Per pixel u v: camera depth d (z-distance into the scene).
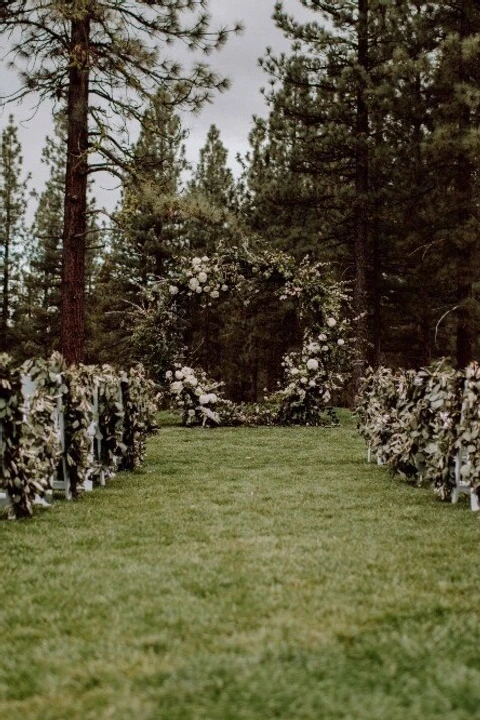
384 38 17.66
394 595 3.40
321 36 17.34
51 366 6.22
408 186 17.62
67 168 11.85
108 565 4.02
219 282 15.26
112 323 26.72
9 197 29.84
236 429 14.29
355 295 18.27
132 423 8.12
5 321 30.27
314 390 15.38
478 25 16.45
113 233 25.44
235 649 2.74
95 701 2.35
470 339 17.12
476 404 5.69
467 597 3.39
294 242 19.64
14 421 5.28
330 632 2.90
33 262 29.97
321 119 18.42
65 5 10.37
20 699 2.41
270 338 23.23
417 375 6.97
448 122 16.03
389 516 5.47
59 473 6.39
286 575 3.76
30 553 4.32
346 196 18.22
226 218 13.36
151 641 2.84
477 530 4.95
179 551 4.32
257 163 24.61
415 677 2.47
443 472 6.11
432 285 18.95
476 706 2.27
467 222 16.05
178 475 7.83
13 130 29.62
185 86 11.95
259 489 6.81
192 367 16.11
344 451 10.28
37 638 2.95
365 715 2.21
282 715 2.22
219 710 2.25
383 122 18.14
